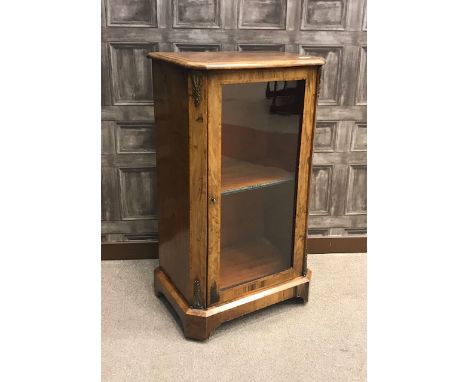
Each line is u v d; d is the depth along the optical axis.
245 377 1.29
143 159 1.72
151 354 1.37
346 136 1.77
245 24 1.61
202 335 1.41
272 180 1.40
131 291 1.66
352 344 1.42
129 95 1.64
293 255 1.53
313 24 1.63
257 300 1.48
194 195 1.30
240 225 1.50
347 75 1.70
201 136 1.24
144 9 1.56
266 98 1.32
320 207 1.87
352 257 1.92
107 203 1.77
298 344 1.42
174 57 1.30
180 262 1.45
